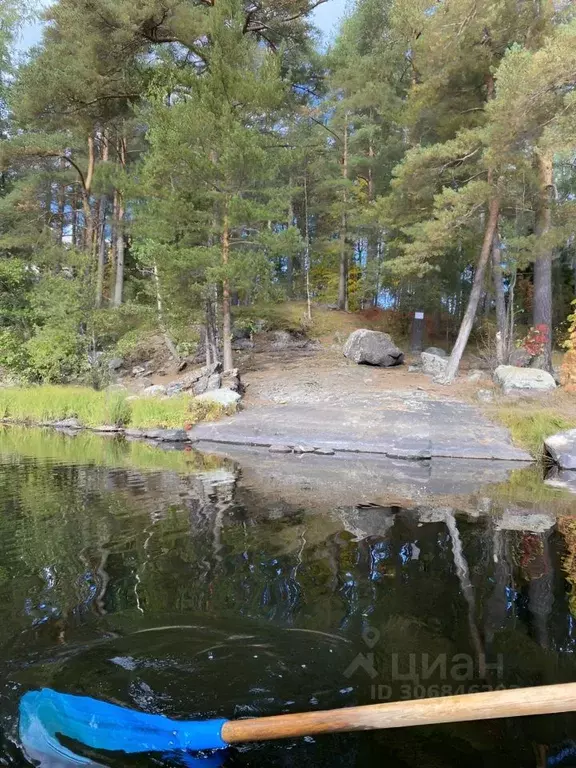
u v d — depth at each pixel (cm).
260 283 1302
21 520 448
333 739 187
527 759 176
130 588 307
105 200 1922
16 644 245
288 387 1273
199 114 1140
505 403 1062
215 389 1190
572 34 877
